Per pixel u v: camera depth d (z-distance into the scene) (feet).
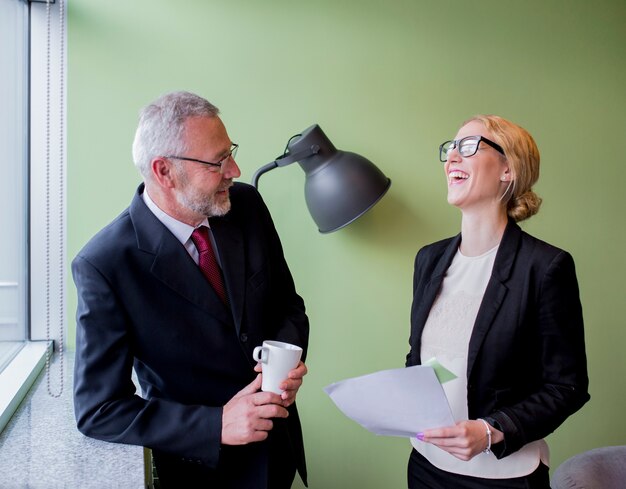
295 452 5.04
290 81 7.44
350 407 4.33
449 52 7.84
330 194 6.66
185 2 7.07
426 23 7.75
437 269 5.04
